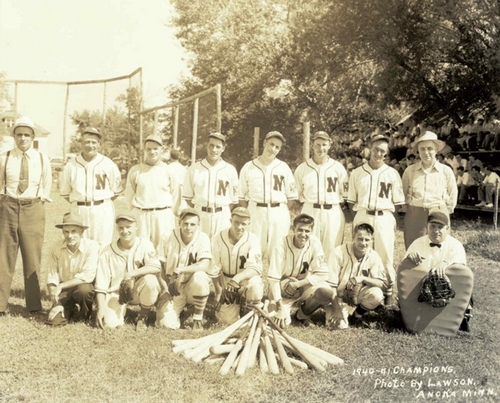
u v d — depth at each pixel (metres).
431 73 19.36
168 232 6.47
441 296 5.40
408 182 6.82
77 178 6.27
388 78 19.45
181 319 5.92
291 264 5.70
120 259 5.57
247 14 26.31
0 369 4.32
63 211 16.14
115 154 28.73
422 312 5.50
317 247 5.75
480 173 15.01
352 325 5.79
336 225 6.68
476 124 16.52
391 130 22.09
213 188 6.54
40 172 6.02
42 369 4.36
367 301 5.70
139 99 15.08
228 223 6.65
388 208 6.50
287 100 26.41
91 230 6.31
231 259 5.84
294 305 6.23
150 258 5.57
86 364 4.46
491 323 5.86
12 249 5.90
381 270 5.84
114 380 4.18
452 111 19.14
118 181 6.58
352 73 23.39
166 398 3.92
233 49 26.69
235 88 26.58
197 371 4.35
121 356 4.64
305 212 6.73
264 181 6.58
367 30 19.55
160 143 6.44
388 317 6.02
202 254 5.70
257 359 4.69
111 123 29.62
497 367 4.61
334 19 20.44
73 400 3.85
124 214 5.53
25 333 5.18
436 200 6.64
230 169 6.66
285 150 27.28
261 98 26.77
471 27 17.23
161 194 6.50
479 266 9.02
